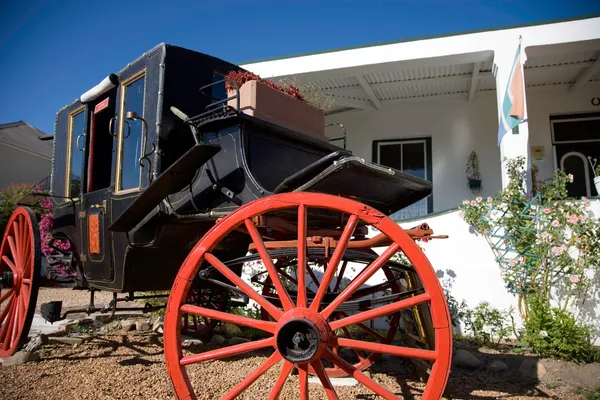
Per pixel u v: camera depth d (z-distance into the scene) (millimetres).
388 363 4340
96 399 3254
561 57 6922
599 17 6172
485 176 8242
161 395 3371
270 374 3939
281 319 2451
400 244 2424
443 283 5543
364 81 7723
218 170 3338
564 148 7949
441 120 8625
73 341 4836
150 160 3748
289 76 7379
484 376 4086
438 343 2311
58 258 5152
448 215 5664
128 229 3750
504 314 5230
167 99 3844
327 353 2486
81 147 4777
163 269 4156
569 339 4418
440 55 6703
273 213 2949
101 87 4359
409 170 8703
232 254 4445
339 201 2523
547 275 5078
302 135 3672
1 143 18562
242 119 3234
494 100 8383
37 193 4992
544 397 3566
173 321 2662
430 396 2281
